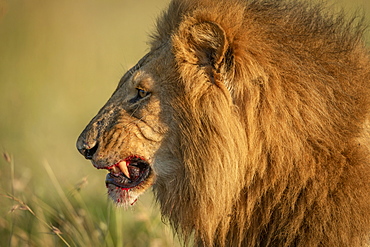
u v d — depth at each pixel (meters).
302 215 7.96
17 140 18.48
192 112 8.20
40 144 17.98
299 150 7.89
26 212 12.25
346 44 8.43
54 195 13.75
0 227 12.13
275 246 8.32
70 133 19.80
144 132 8.57
